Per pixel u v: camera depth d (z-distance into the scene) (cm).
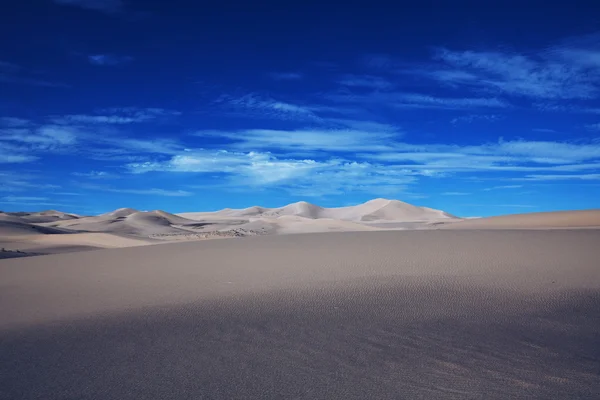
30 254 4031
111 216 15912
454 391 512
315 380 552
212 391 521
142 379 565
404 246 2027
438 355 652
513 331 790
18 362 652
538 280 1281
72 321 941
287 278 1397
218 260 1852
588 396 497
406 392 510
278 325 843
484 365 605
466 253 1770
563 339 738
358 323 852
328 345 706
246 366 608
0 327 914
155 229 12306
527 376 561
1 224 7488
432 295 1116
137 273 1616
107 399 505
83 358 664
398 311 952
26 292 1338
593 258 1599
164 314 971
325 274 1447
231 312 969
